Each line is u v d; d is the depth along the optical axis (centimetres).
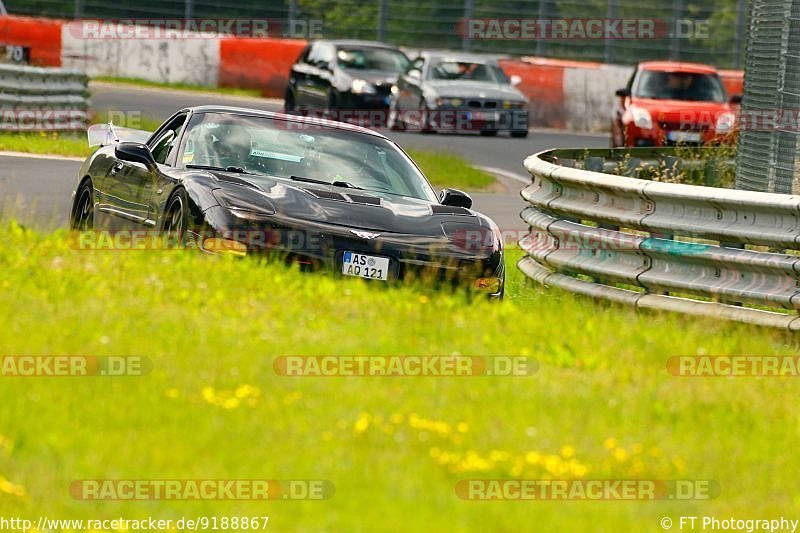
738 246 3497
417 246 3406
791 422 2408
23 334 2447
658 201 3656
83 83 8594
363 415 2169
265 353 2497
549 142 10206
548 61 12144
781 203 3294
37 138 7900
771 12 5503
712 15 12988
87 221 4269
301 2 12838
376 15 13088
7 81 7906
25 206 5059
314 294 3033
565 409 2331
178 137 3800
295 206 3406
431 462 1986
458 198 3838
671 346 2900
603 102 11694
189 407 2144
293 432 2069
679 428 2302
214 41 11950
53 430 1984
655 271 3662
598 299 3806
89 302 2741
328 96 10375
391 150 3938
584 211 3938
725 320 3397
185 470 1888
